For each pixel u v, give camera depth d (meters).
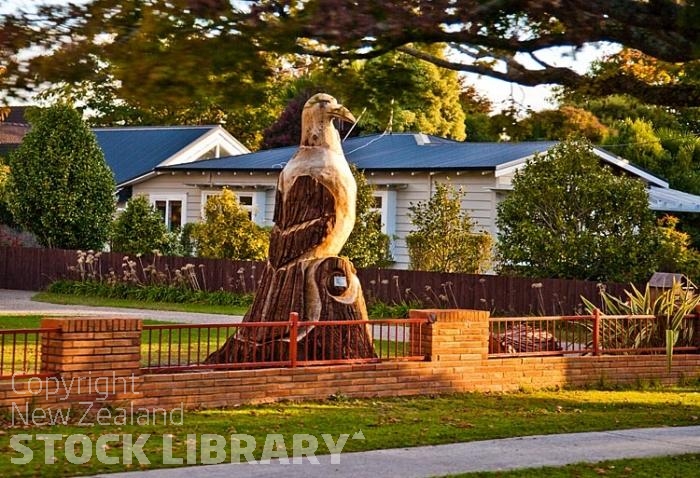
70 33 7.71
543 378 16.44
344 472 9.88
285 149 38.38
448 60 10.91
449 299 27.03
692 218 36.50
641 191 25.38
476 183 30.81
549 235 25.27
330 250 15.47
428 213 28.62
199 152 43.91
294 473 9.78
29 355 17.45
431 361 15.38
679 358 17.86
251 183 35.62
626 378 17.28
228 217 32.34
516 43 9.76
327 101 15.68
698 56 8.96
